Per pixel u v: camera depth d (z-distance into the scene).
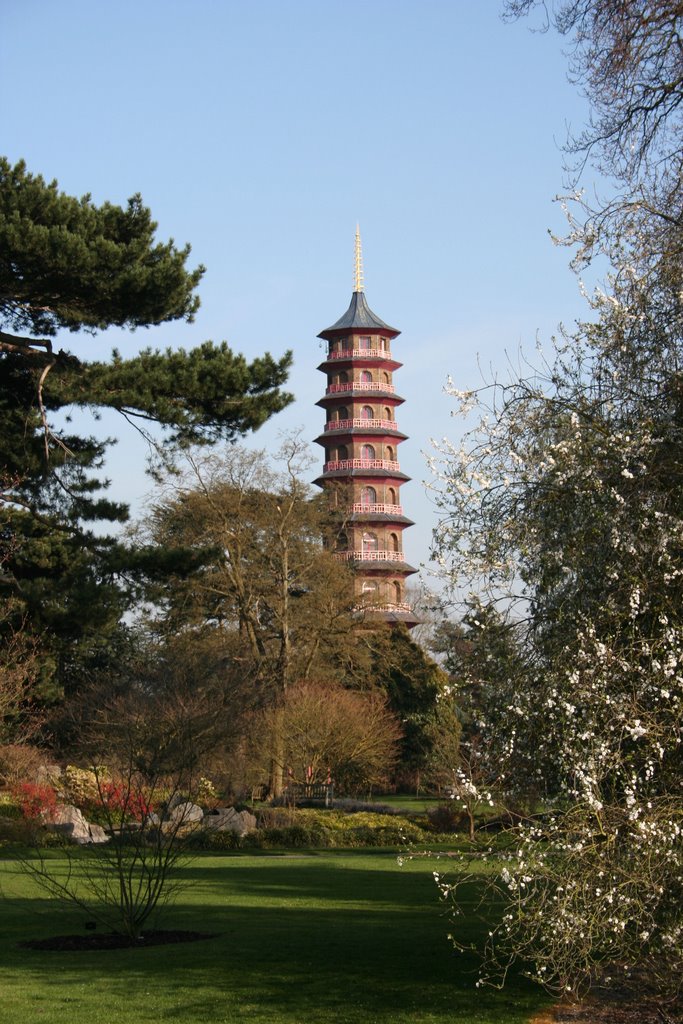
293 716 38.06
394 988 10.13
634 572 7.50
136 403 22.66
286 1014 9.13
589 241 8.93
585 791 6.88
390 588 64.88
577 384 8.37
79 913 15.52
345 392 69.69
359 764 39.34
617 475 7.79
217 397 23.91
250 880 20.34
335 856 26.03
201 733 23.92
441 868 22.70
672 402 8.06
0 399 24.64
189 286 23.16
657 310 8.38
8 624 27.19
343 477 67.62
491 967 10.93
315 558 42.47
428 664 50.25
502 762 7.63
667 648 7.16
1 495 25.14
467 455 8.18
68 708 32.00
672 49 10.63
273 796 37.09
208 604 41.19
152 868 13.84
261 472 41.94
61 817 28.05
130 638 41.06
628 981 8.93
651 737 6.98
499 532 7.94
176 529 41.62
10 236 20.17
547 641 7.78
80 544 25.62
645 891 6.94
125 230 23.14
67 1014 9.20
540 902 7.02
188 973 11.02
